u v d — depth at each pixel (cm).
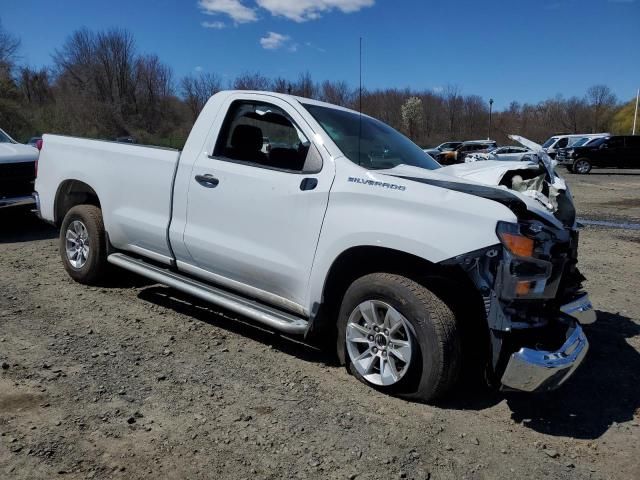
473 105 6506
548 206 403
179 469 274
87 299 523
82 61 5897
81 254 561
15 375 361
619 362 438
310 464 284
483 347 356
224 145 441
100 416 317
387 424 325
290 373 387
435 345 328
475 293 346
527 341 326
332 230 361
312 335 393
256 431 311
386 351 354
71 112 5147
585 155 2906
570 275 402
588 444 318
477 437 318
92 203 589
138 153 490
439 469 286
